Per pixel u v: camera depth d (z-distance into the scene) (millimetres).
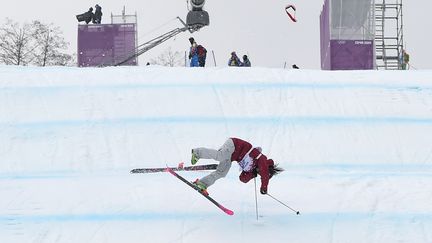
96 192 42500
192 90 64000
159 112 59125
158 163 49969
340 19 102562
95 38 113562
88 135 54031
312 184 44500
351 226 37344
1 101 60406
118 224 37469
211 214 38688
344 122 57938
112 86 64750
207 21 114000
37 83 65312
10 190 42906
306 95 64188
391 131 56250
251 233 36125
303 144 53438
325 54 110188
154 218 38188
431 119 59031
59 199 41219
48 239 35688
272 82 67500
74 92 62969
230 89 64750
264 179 35625
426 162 50688
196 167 36594
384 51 121625
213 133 55281
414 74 71875
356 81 69000
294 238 35719
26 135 53844
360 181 45062
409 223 37812
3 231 36594
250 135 55062
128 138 53750
